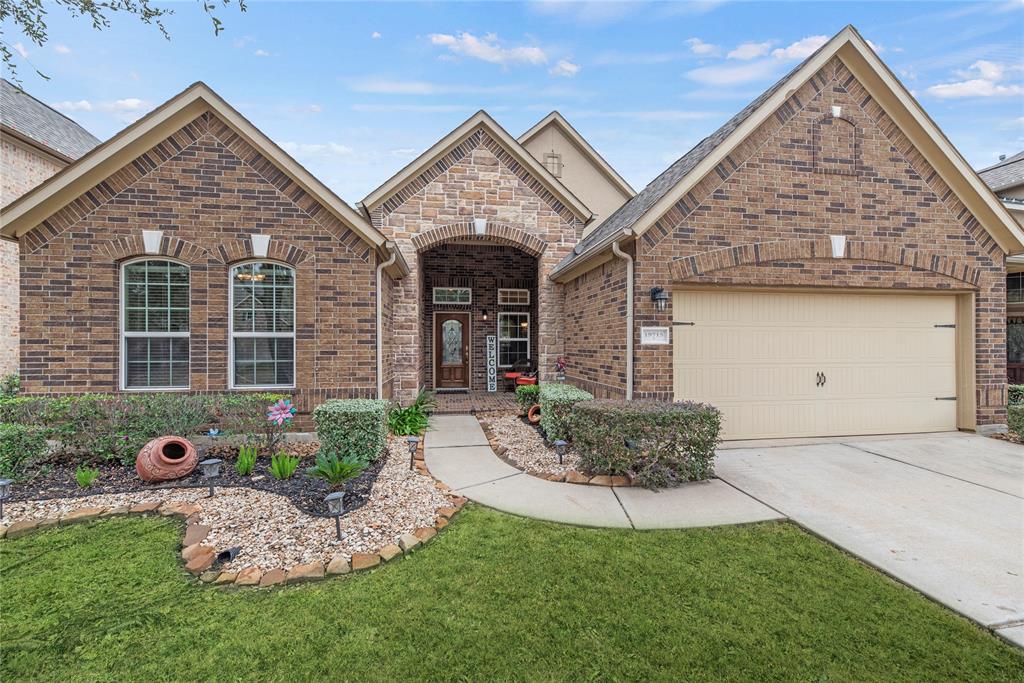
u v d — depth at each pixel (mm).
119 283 6965
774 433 7688
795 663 2500
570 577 3361
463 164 10211
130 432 5922
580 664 2502
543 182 10430
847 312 7887
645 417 5387
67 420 5824
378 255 7680
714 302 7496
